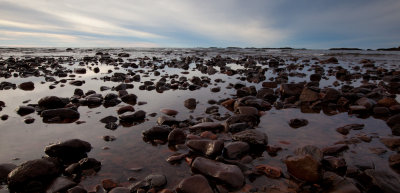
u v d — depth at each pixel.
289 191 2.59
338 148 3.51
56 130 4.52
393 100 5.75
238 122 4.78
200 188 2.51
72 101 6.64
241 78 11.10
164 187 2.70
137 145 3.85
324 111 5.85
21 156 3.44
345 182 2.56
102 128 4.63
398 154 3.20
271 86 9.27
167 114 5.49
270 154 3.50
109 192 2.50
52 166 2.92
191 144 3.63
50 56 27.61
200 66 16.09
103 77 11.34
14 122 4.97
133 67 16.12
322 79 11.22
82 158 3.40
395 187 2.50
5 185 2.73
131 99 6.93
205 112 5.74
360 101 6.14
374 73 12.70
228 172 2.75
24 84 8.80
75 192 2.51
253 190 2.62
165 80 10.42
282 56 29.34
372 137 4.07
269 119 5.20
